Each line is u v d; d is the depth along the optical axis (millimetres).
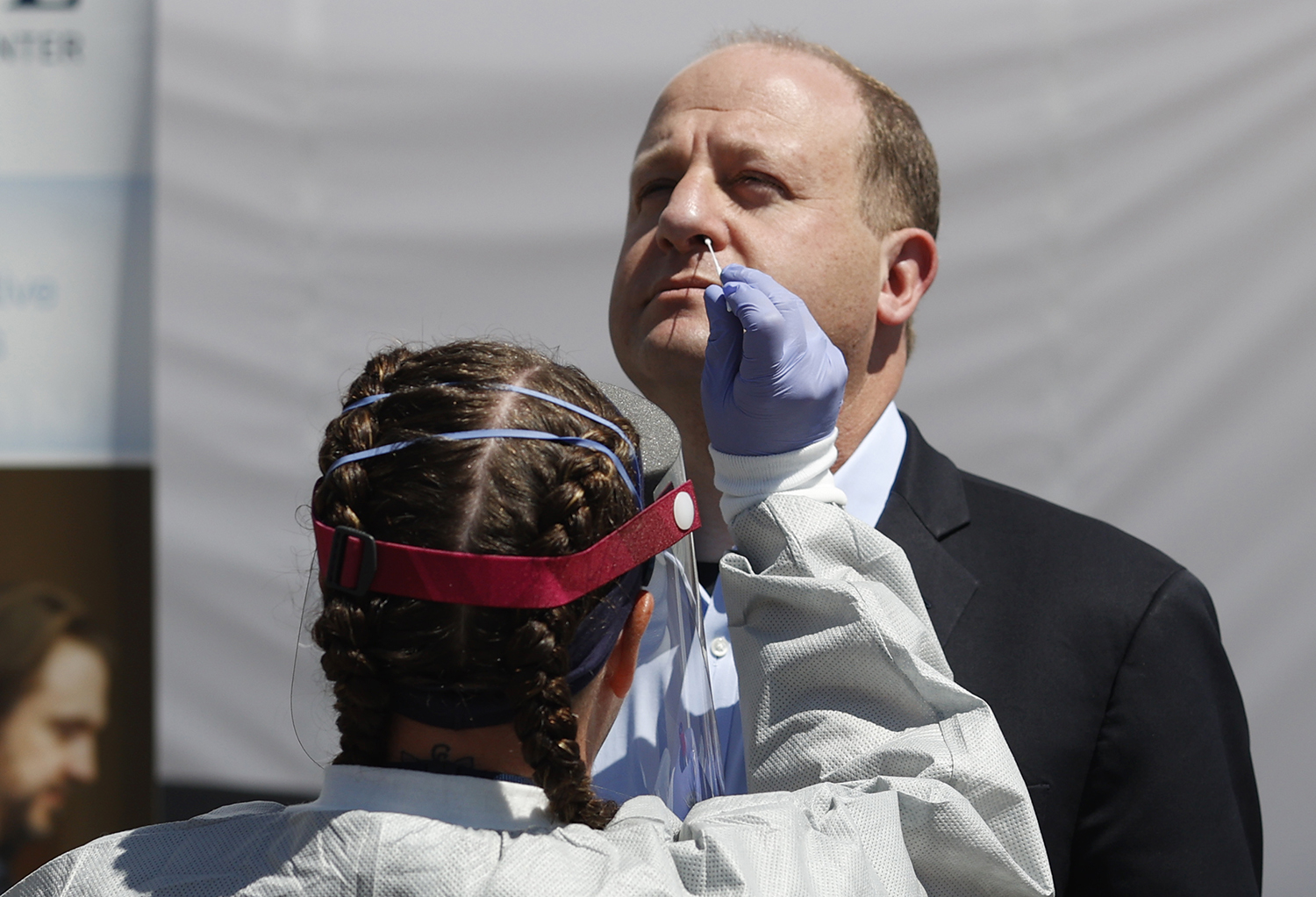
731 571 3184
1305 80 8102
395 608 2344
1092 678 3932
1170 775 3830
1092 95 8312
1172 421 8258
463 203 9250
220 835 2502
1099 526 4340
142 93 7434
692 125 4242
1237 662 8117
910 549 4234
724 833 2451
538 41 9133
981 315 8500
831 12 8586
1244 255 8172
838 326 4207
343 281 9398
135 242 7480
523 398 2527
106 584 7496
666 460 3527
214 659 9609
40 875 2508
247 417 9547
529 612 2344
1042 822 3762
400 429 2465
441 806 2387
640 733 3227
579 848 2363
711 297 3291
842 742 2988
